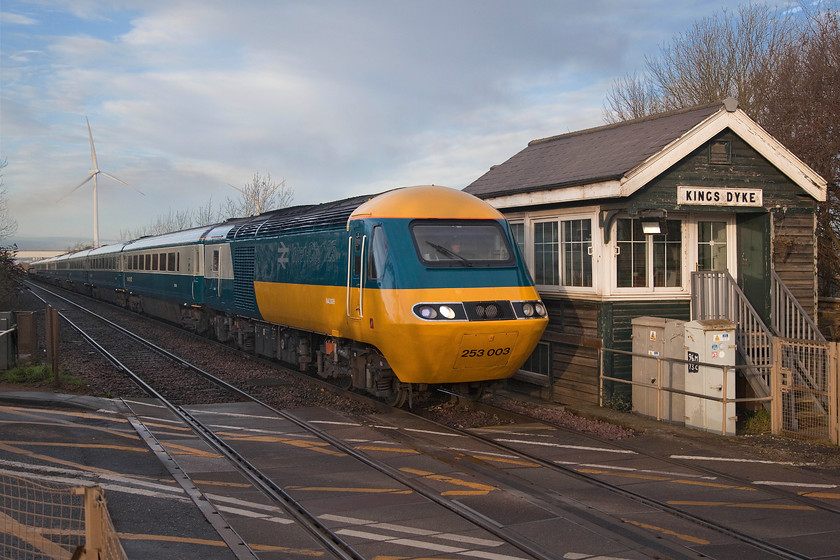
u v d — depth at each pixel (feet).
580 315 36.68
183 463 25.23
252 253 50.65
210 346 61.21
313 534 18.70
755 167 36.09
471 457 26.27
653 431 29.91
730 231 37.78
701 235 37.35
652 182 33.81
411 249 31.04
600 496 21.86
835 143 53.47
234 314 56.70
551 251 38.88
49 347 41.14
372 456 26.30
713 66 76.95
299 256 41.39
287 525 19.38
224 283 57.67
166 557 17.19
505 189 39.83
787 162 36.01
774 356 29.91
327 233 37.42
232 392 39.60
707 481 23.29
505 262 32.14
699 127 33.88
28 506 20.49
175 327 79.46
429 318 29.55
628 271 35.58
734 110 34.55
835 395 27.66
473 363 30.96
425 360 30.22
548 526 19.19
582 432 30.19
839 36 56.65
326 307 37.24
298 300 41.47
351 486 22.75
